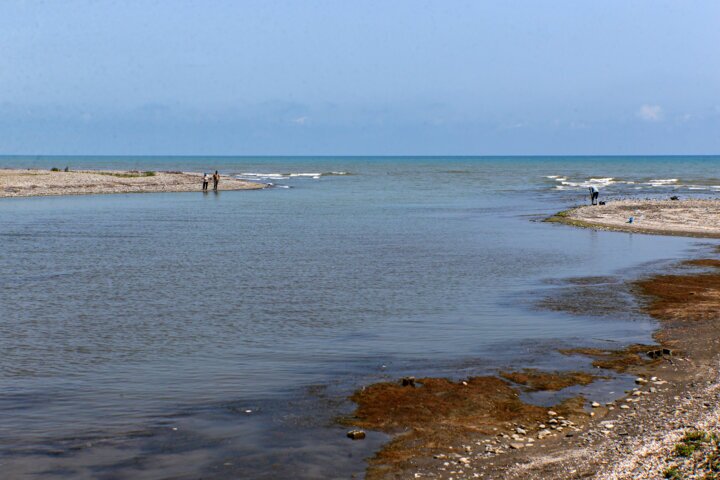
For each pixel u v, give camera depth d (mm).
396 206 77875
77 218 61781
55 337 21469
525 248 42406
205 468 12664
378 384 17031
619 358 19250
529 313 24891
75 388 16906
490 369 18328
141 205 77625
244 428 14469
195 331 22281
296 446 13594
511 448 13469
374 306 26062
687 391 16375
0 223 56562
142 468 12656
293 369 18375
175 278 31875
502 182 136500
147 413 15305
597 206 67938
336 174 181625
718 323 23047
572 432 14188
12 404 15828
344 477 12312
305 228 54688
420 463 12836
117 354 19719
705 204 69312
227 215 66062
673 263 36000
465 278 32062
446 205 79188
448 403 15812
